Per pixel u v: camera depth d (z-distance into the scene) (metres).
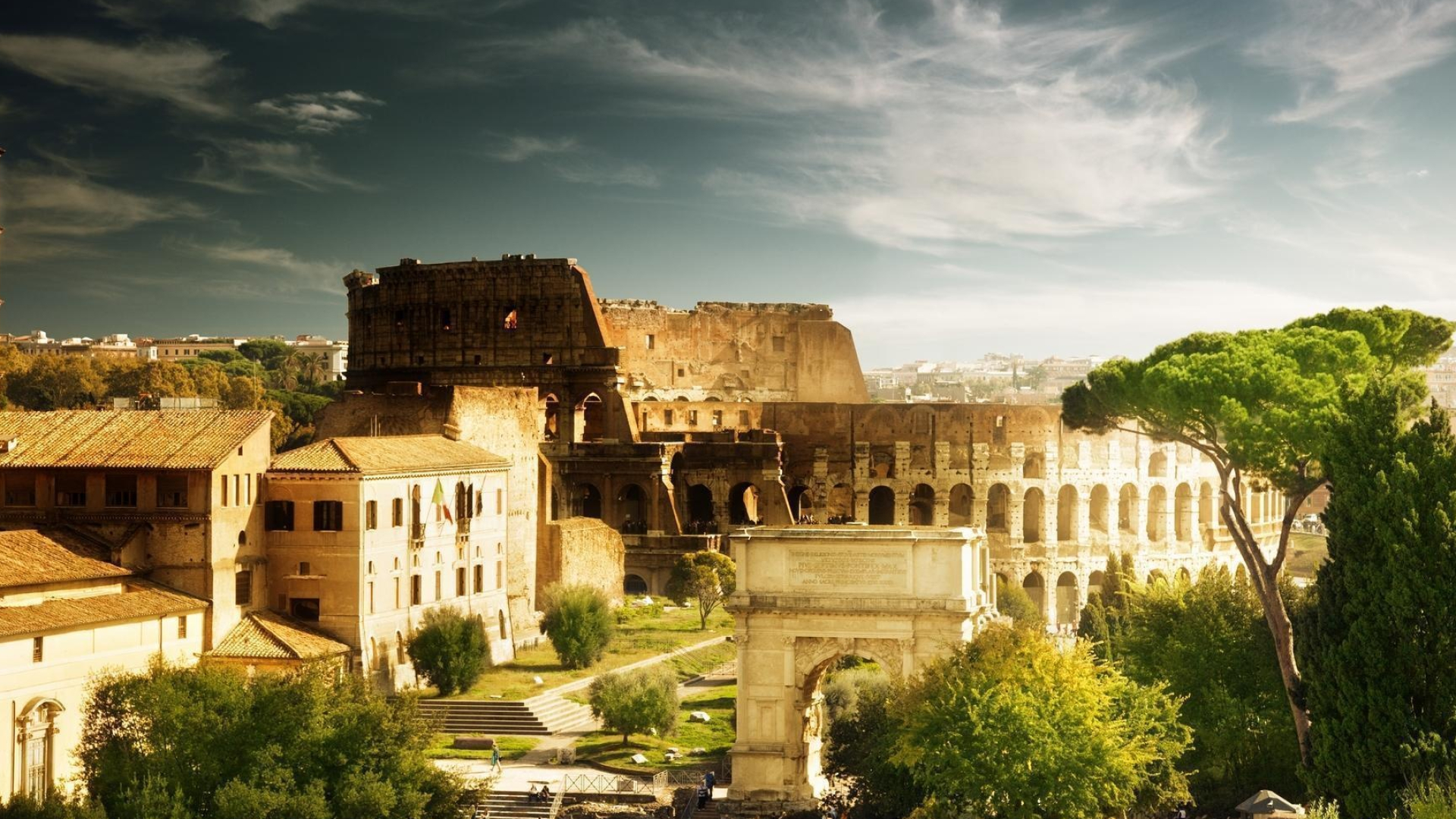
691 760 128.12
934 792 100.62
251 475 130.75
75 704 108.88
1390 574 95.50
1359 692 95.00
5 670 102.69
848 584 113.44
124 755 98.56
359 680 109.12
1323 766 96.69
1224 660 120.06
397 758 101.94
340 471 132.25
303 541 132.88
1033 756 97.06
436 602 146.12
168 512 124.25
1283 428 118.44
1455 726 93.50
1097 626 151.38
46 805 91.12
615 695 132.50
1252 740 116.69
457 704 135.88
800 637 113.88
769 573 114.44
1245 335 136.00
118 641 113.62
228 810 93.81
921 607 111.75
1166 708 109.25
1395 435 99.38
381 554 136.00
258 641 124.62
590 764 125.31
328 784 99.62
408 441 148.38
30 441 129.38
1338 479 100.88
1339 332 130.12
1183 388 125.75
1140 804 106.44
